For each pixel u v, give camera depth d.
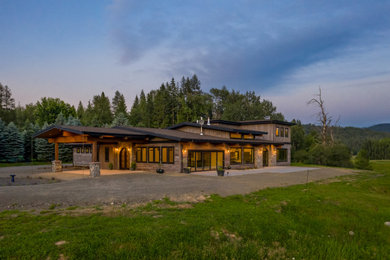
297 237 7.35
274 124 31.31
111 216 7.50
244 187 13.21
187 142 21.36
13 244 5.31
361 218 8.95
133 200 9.71
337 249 6.79
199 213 8.14
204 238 6.43
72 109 64.88
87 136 18.84
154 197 10.27
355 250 6.84
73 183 14.18
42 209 8.26
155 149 22.56
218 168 18.62
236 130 26.00
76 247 5.30
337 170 25.34
